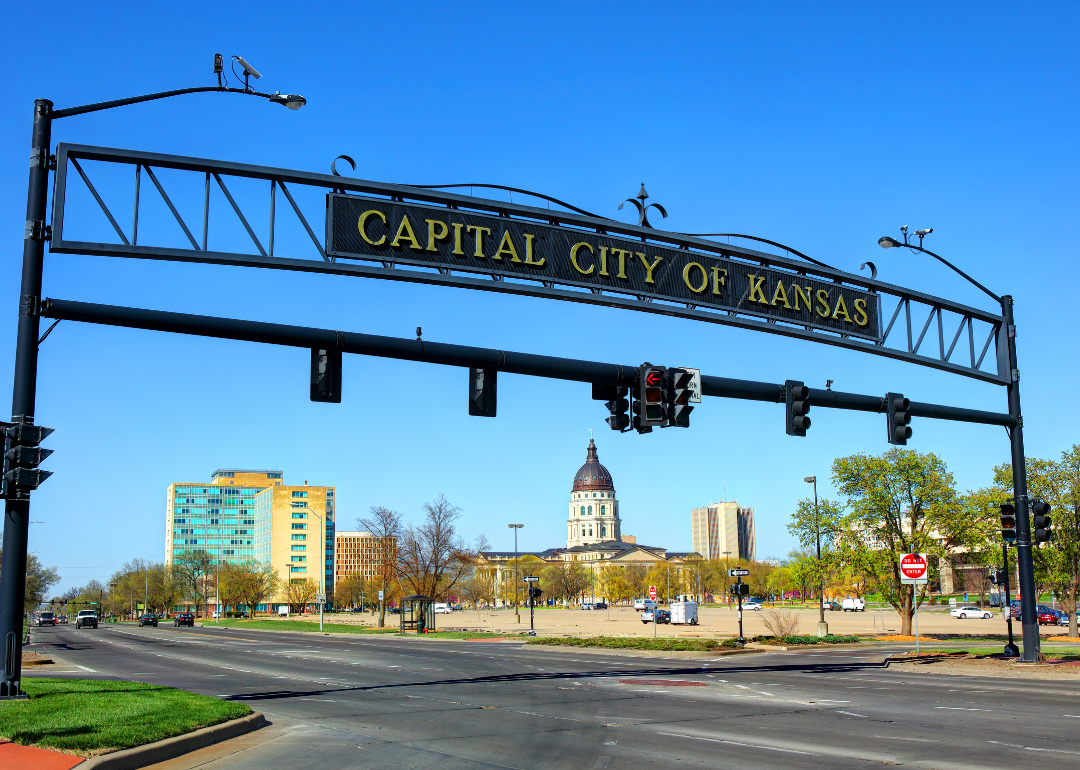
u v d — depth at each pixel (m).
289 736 14.34
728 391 20.00
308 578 194.62
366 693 21.09
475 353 17.34
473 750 12.86
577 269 18.14
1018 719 15.90
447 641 52.88
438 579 70.94
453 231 17.09
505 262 17.48
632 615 130.75
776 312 20.64
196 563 161.50
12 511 15.29
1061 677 23.94
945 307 24.38
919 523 47.88
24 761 10.87
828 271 21.61
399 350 16.72
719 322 19.77
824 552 47.22
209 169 15.47
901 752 12.52
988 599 123.06
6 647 15.32
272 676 26.31
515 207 17.62
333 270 16.00
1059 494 45.97
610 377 18.67
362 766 11.62
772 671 27.16
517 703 18.84
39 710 14.32
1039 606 74.00
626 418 19.03
